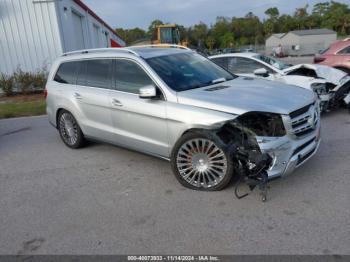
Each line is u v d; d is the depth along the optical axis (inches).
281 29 3501.5
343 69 418.6
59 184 181.3
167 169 192.2
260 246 115.7
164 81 173.2
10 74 547.2
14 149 257.6
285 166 144.4
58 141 270.2
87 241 126.0
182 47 229.3
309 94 167.0
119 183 176.7
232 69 335.0
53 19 530.0
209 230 127.4
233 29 3442.4
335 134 234.2
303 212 135.0
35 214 149.5
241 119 149.9
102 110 203.9
